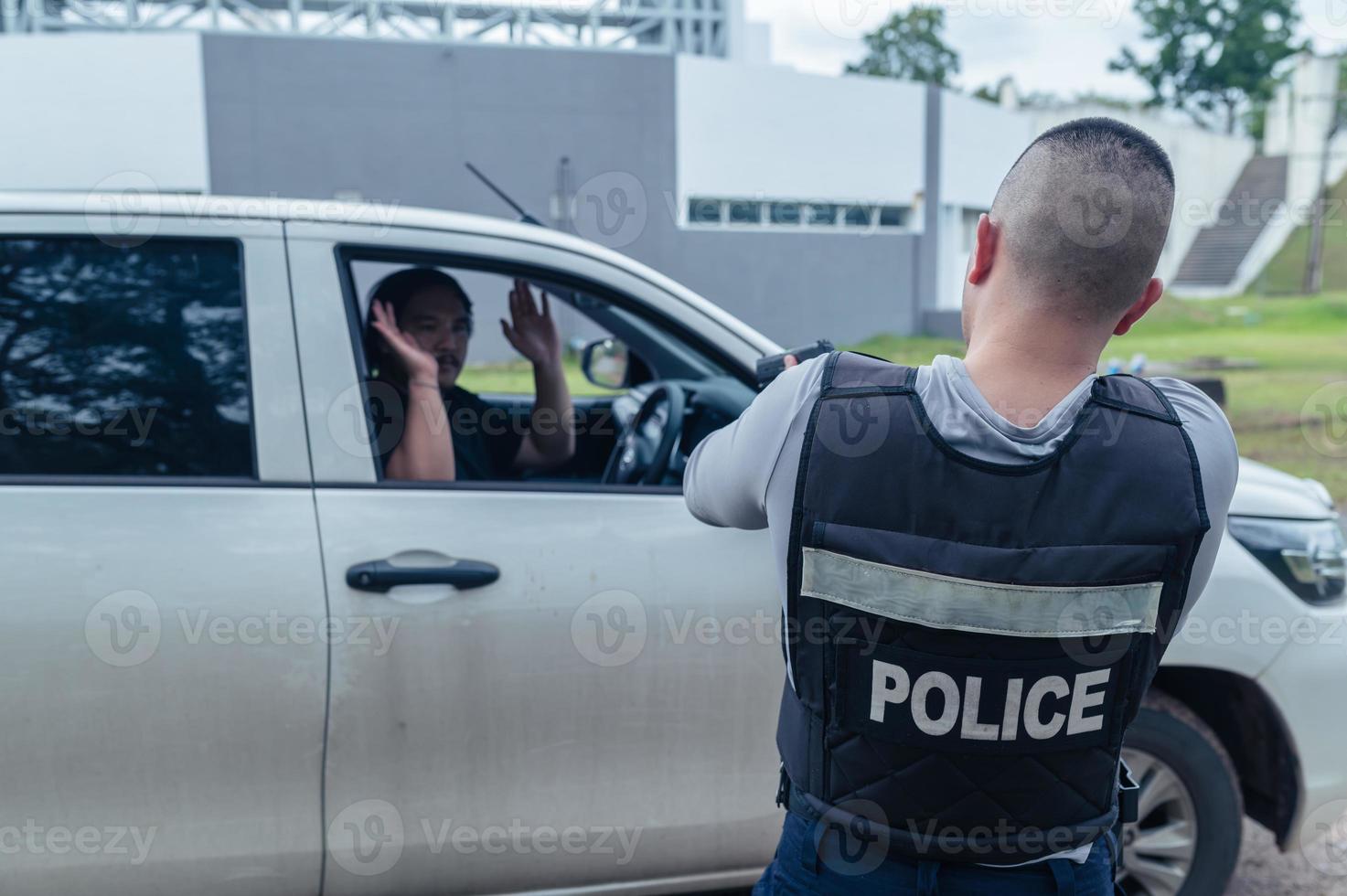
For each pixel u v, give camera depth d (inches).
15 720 63.8
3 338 67.2
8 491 65.6
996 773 40.4
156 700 65.5
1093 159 39.4
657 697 73.2
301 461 69.8
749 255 603.5
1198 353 548.1
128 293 69.1
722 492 46.3
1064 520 39.1
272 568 67.1
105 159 516.1
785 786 46.3
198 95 520.1
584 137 573.0
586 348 106.2
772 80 595.8
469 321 87.5
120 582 64.8
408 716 69.1
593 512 73.5
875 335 643.5
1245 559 83.7
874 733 41.0
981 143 693.3
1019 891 42.2
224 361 69.8
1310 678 83.6
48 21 568.1
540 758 71.7
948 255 671.1
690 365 100.9
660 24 676.7
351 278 74.0
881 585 39.6
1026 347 40.9
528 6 578.9
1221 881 85.7
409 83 549.0
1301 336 641.0
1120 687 40.5
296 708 67.3
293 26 578.2
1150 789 83.4
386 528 69.4
